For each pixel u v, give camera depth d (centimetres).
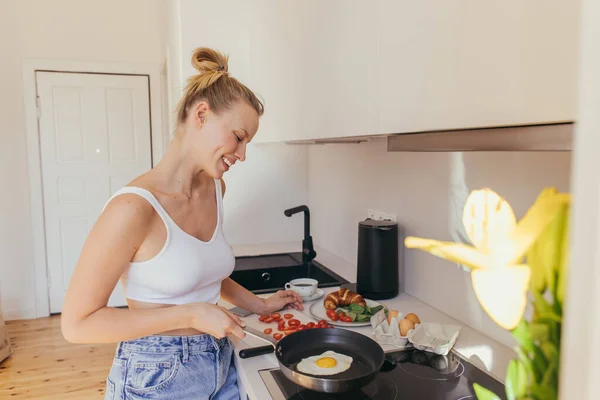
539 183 111
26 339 337
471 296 141
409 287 177
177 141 121
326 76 143
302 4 162
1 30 354
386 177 190
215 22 244
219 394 126
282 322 147
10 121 363
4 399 256
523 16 67
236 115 115
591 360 31
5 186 366
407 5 97
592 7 30
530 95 66
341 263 229
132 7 381
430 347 125
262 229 278
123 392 115
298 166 280
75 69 372
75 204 384
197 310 111
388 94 107
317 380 100
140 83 388
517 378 48
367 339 124
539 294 46
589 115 30
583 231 31
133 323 105
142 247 111
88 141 382
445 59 85
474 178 136
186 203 119
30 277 378
